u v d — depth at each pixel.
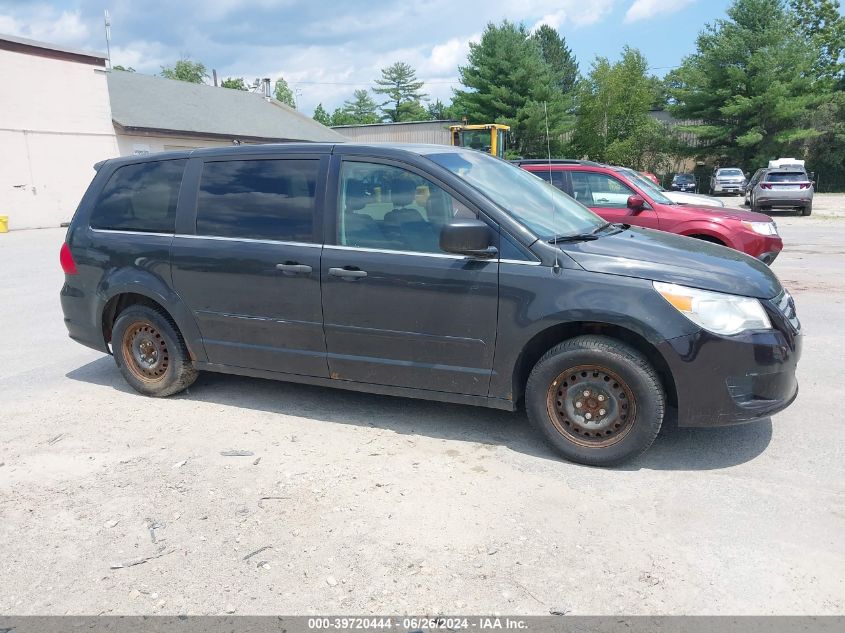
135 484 3.74
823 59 52.50
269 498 3.55
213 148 4.90
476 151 4.94
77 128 22.69
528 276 3.80
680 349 3.56
